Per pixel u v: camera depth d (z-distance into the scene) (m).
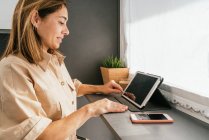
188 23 1.29
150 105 1.38
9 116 0.92
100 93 1.62
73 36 2.11
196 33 1.24
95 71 2.20
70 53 2.12
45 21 1.07
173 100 1.38
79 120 1.03
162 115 1.18
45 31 1.08
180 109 1.32
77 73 2.16
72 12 2.09
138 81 1.52
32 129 0.90
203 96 1.15
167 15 1.49
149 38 1.74
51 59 1.22
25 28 1.03
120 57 2.21
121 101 1.44
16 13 1.05
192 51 1.27
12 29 1.07
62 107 1.11
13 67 0.97
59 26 1.10
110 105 1.22
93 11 2.13
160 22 1.58
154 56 1.67
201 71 1.21
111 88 1.60
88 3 2.12
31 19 1.03
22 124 0.90
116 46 2.23
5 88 0.93
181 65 1.37
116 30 2.21
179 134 0.98
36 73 1.04
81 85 1.64
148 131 1.00
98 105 1.17
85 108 1.10
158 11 1.59
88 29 2.14
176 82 1.43
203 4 1.18
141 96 1.37
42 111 0.98
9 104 0.92
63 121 0.99
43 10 1.05
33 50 1.04
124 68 1.99
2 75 0.95
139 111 1.26
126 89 1.59
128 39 2.07
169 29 1.47
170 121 1.10
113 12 2.18
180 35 1.37
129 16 2.04
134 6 1.95
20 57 1.04
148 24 1.74
